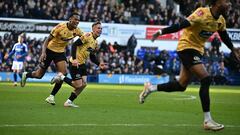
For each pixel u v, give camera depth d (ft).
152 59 217.15
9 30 212.84
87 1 226.38
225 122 66.13
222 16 56.95
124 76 213.05
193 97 120.57
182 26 54.65
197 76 56.65
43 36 216.74
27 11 215.92
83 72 81.87
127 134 51.88
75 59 80.07
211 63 221.05
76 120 62.49
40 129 53.78
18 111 71.51
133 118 66.90
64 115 67.82
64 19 218.38
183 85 59.72
